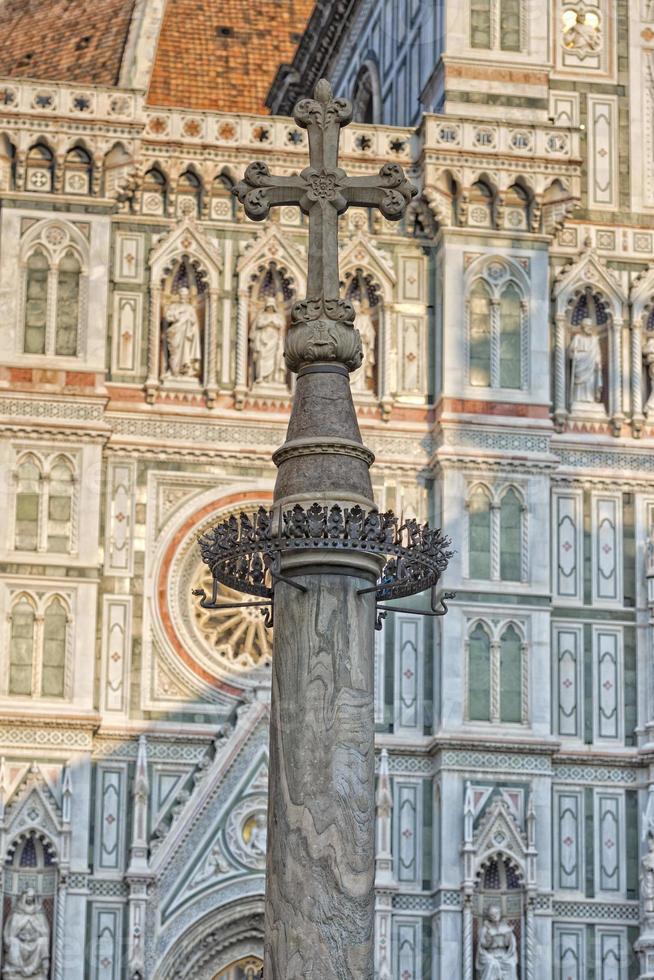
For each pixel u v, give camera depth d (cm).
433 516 7575
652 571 7612
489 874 7250
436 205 7725
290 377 7600
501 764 7312
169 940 7081
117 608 7338
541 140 7806
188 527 7438
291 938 3459
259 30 11038
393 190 3878
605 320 7888
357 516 3566
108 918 7075
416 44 8319
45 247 7525
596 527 7694
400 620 7475
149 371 7519
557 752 7400
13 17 10756
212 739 7281
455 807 7250
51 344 7438
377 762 7325
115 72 10169
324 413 3719
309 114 3912
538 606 7462
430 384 7681
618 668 7581
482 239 7744
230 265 7662
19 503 7312
